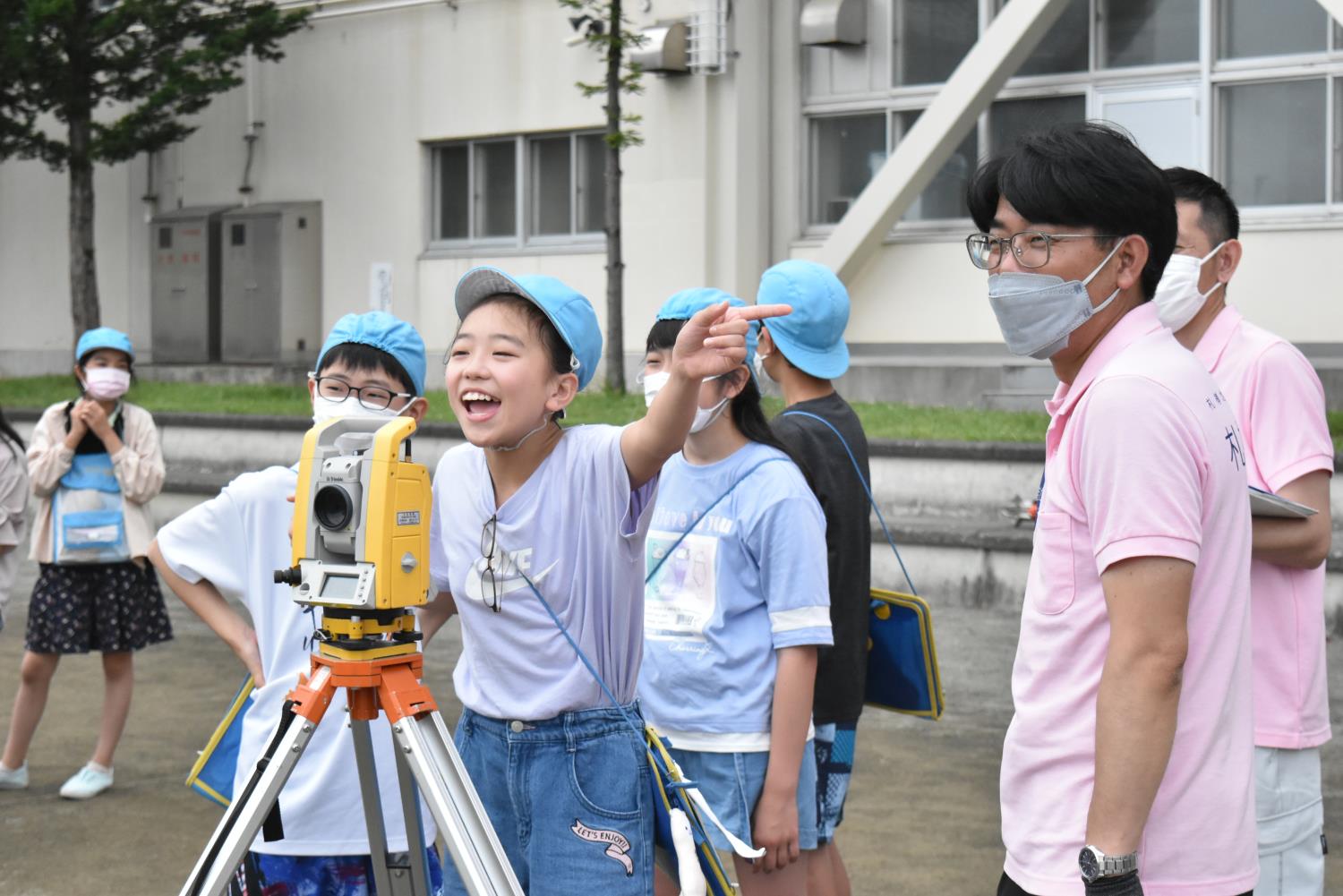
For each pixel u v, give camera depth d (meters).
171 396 15.26
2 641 8.34
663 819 2.67
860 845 4.95
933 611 8.93
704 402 3.22
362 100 17.48
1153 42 13.75
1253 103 13.37
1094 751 2.26
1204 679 2.26
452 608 3.09
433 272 17.17
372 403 3.24
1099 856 2.16
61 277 19.52
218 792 3.31
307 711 2.42
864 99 15.05
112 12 16.05
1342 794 5.46
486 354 2.54
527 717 2.64
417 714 2.42
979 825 5.16
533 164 16.64
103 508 5.55
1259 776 2.86
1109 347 2.35
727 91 15.09
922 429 10.90
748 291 15.27
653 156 15.47
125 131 16.33
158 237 18.58
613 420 11.77
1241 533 2.30
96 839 5.08
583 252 16.19
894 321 14.87
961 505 9.88
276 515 3.27
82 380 5.71
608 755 2.63
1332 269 12.92
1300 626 2.87
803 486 3.28
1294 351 3.00
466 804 2.41
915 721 6.54
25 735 5.63
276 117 18.08
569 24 15.97
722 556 3.26
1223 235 3.07
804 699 3.21
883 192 14.06
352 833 3.14
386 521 2.36
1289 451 2.93
